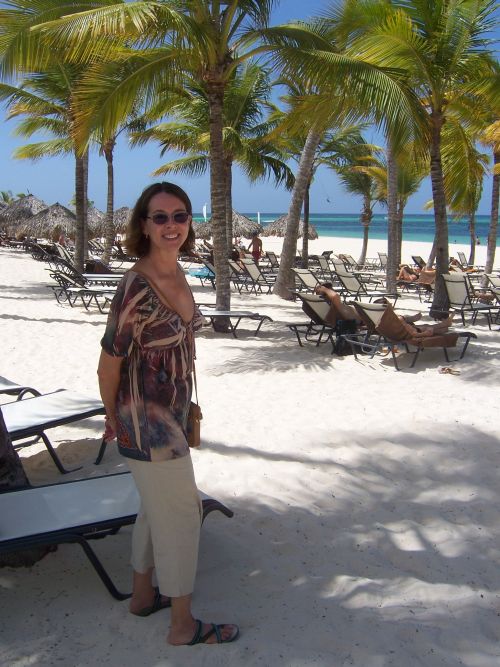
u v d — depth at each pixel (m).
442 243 10.89
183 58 8.63
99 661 2.24
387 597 2.68
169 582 2.27
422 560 3.01
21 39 7.82
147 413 2.15
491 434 4.70
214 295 13.91
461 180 12.88
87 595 2.64
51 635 2.38
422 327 7.34
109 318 2.13
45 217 29.91
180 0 8.27
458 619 2.53
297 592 2.70
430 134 10.13
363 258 26.48
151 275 2.15
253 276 14.45
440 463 4.17
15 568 2.84
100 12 7.02
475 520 3.43
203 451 4.30
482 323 10.77
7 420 3.76
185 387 2.21
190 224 2.24
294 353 7.64
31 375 6.34
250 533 3.22
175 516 2.23
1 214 33.34
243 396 5.68
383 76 8.26
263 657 2.26
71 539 2.45
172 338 2.15
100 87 8.60
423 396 5.69
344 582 2.77
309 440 4.55
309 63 8.17
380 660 2.26
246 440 4.53
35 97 15.20
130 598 2.60
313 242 48.56
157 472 2.17
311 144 13.31
